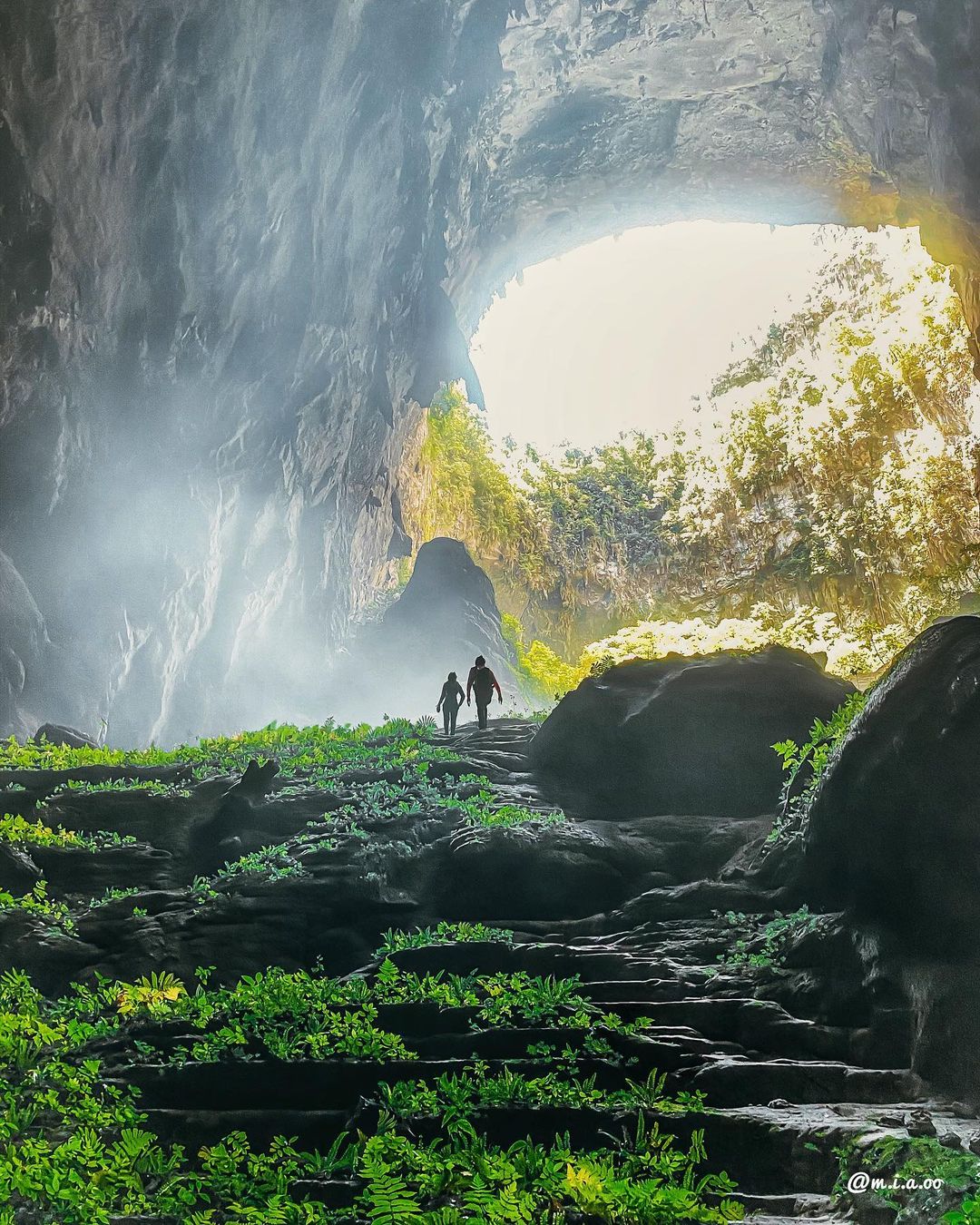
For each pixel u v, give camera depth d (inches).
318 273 1221.1
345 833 490.0
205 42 941.8
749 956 382.9
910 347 2391.7
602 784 546.6
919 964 334.6
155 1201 260.1
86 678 967.6
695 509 2637.8
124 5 854.5
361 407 1505.9
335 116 1150.3
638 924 429.4
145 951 406.3
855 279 2551.7
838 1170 263.0
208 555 1176.2
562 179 1863.9
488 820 488.1
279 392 1229.1
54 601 950.4
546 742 574.9
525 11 1301.7
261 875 454.9
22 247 852.0
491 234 1918.1
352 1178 268.2
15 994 366.3
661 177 1900.8
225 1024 344.8
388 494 1835.6
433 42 1205.7
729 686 545.3
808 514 2476.6
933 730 343.6
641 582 2650.1
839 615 2331.4
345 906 441.7
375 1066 313.1
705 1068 311.7
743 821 492.4
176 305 1027.9
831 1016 345.1
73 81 850.1
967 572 2071.9
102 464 1000.9
